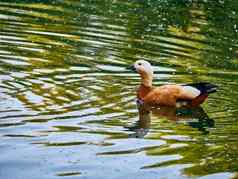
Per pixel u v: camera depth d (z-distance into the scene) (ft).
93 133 47.34
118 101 55.47
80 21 83.61
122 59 68.39
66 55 68.18
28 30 76.95
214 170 42.22
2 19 81.10
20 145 44.11
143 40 77.15
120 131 48.37
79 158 42.75
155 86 61.05
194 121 52.37
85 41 74.28
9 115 49.26
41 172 40.32
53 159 42.32
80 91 56.85
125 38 77.15
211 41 80.12
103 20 85.46
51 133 46.60
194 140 47.62
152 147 45.70
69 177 39.86
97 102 54.34
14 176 39.63
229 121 52.47
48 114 50.19
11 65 63.10
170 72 65.67
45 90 56.13
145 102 56.39
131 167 41.93
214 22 91.40
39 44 71.56
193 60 70.69
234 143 47.29
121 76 62.75
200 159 43.93
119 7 95.45
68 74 61.62
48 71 62.08
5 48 68.74
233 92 60.29
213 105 56.70
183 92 56.49
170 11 96.27
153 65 67.56
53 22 81.92
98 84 59.57
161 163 42.93
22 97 53.72
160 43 76.69
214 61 70.79
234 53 75.05
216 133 49.42
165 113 54.54
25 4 91.50
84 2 96.94
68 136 46.34
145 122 51.29
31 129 46.98
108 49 71.92
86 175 40.27
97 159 42.83
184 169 42.14
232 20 93.76
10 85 56.70
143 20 88.02
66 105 52.70
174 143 46.73
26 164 41.32
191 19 91.97
